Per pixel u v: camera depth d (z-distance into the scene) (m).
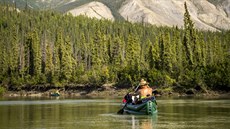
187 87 126.12
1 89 156.88
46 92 157.50
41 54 175.88
